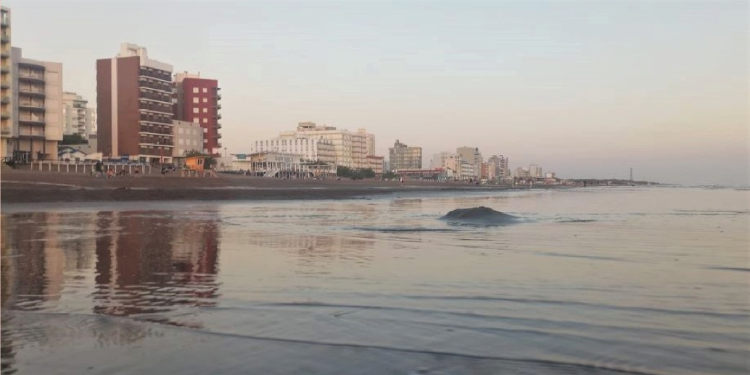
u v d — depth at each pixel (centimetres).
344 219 3350
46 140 10350
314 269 1377
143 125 12200
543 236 2228
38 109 10094
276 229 2592
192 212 4138
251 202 6550
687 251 1719
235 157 16075
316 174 17812
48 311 940
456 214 3306
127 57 12125
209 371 649
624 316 888
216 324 851
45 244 1934
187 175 9881
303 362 676
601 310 928
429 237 2208
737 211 4175
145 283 1194
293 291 1100
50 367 667
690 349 720
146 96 12269
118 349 731
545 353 706
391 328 823
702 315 893
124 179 7194
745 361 675
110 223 2961
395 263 1478
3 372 652
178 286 1158
